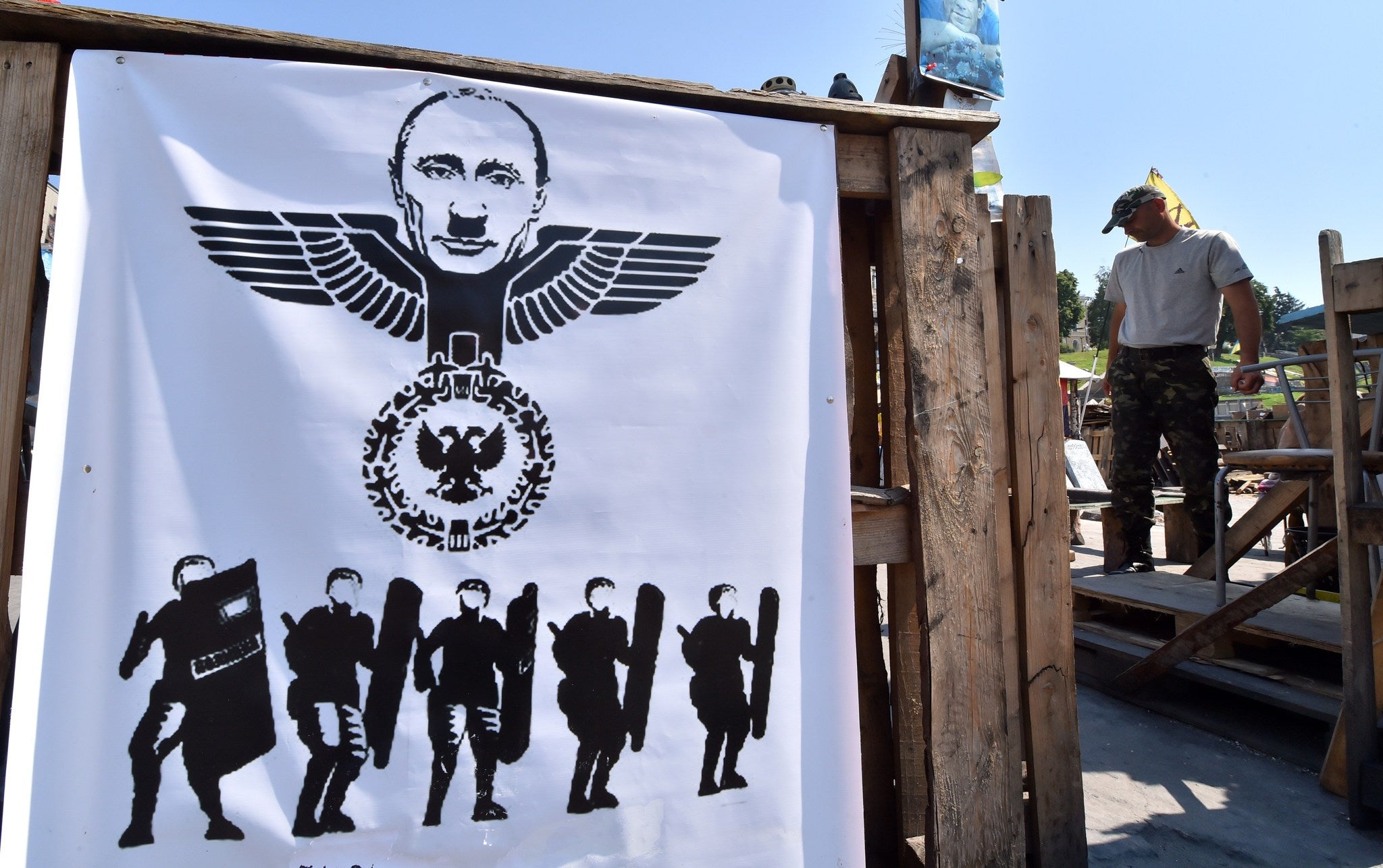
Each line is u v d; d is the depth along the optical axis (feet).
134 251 5.16
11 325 5.05
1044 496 7.32
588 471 5.72
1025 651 7.15
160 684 5.04
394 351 5.47
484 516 5.53
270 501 5.24
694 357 5.99
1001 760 6.47
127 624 5.01
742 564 5.98
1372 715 7.95
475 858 5.36
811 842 5.97
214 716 5.10
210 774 5.07
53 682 4.88
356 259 5.45
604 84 5.94
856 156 6.72
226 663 5.13
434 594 5.42
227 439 5.21
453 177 5.63
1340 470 8.09
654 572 5.80
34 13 5.03
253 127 5.38
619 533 5.75
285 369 5.30
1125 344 13.64
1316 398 13.89
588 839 5.56
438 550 5.45
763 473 6.07
